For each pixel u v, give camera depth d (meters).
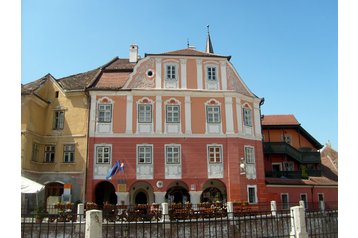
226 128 27.88
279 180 30.94
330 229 15.91
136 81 28.55
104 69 30.48
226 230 16.83
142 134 27.19
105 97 27.77
